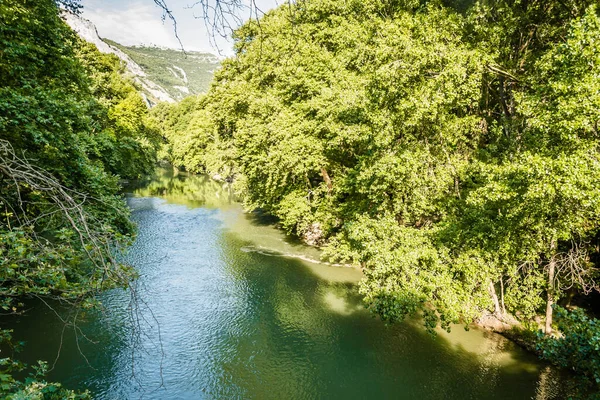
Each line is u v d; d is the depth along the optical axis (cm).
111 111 4750
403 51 1435
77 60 2059
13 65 1338
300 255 2798
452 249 1545
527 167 1038
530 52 1603
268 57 2694
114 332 1670
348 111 1895
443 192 1678
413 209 1681
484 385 1426
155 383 1395
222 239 3147
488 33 1498
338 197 2619
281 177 2823
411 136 1616
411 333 1773
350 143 2141
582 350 772
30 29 1545
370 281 1573
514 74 1534
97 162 2539
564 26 1411
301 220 2919
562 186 943
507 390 1398
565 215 1160
